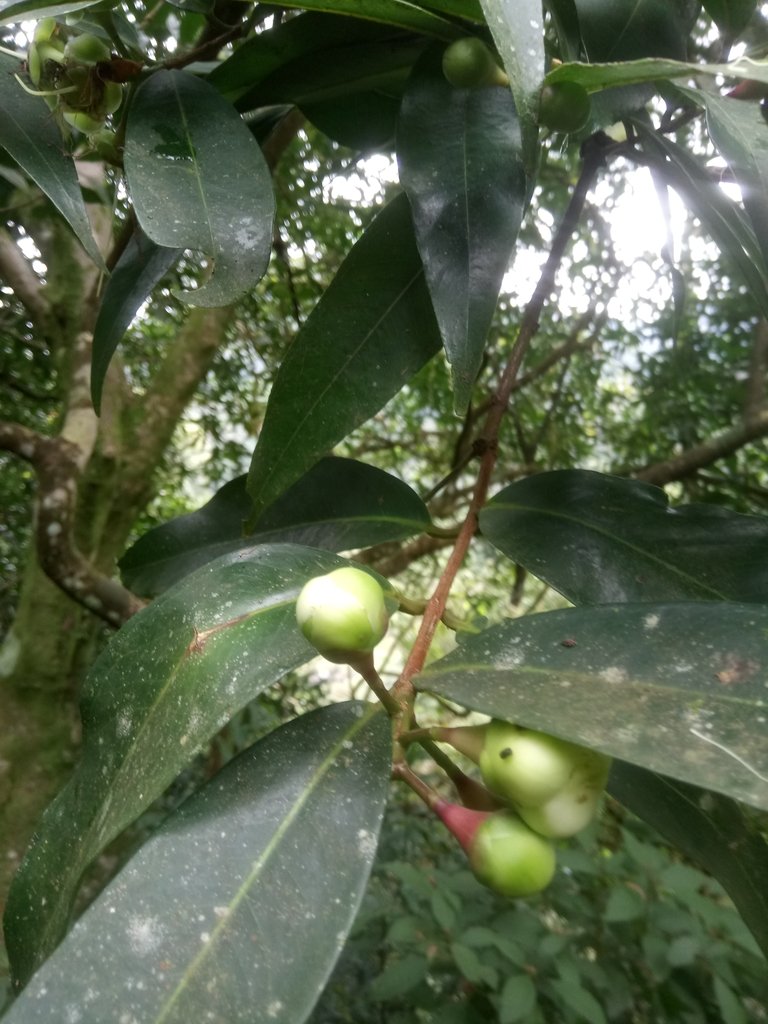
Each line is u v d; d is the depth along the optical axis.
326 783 0.14
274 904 0.12
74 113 0.19
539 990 0.42
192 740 0.14
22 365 0.95
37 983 0.11
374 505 0.23
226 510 0.26
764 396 0.74
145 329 1.00
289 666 0.15
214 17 0.22
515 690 0.13
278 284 0.85
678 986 0.43
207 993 0.11
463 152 0.18
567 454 0.86
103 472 0.74
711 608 0.14
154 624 0.17
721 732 0.12
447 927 0.43
